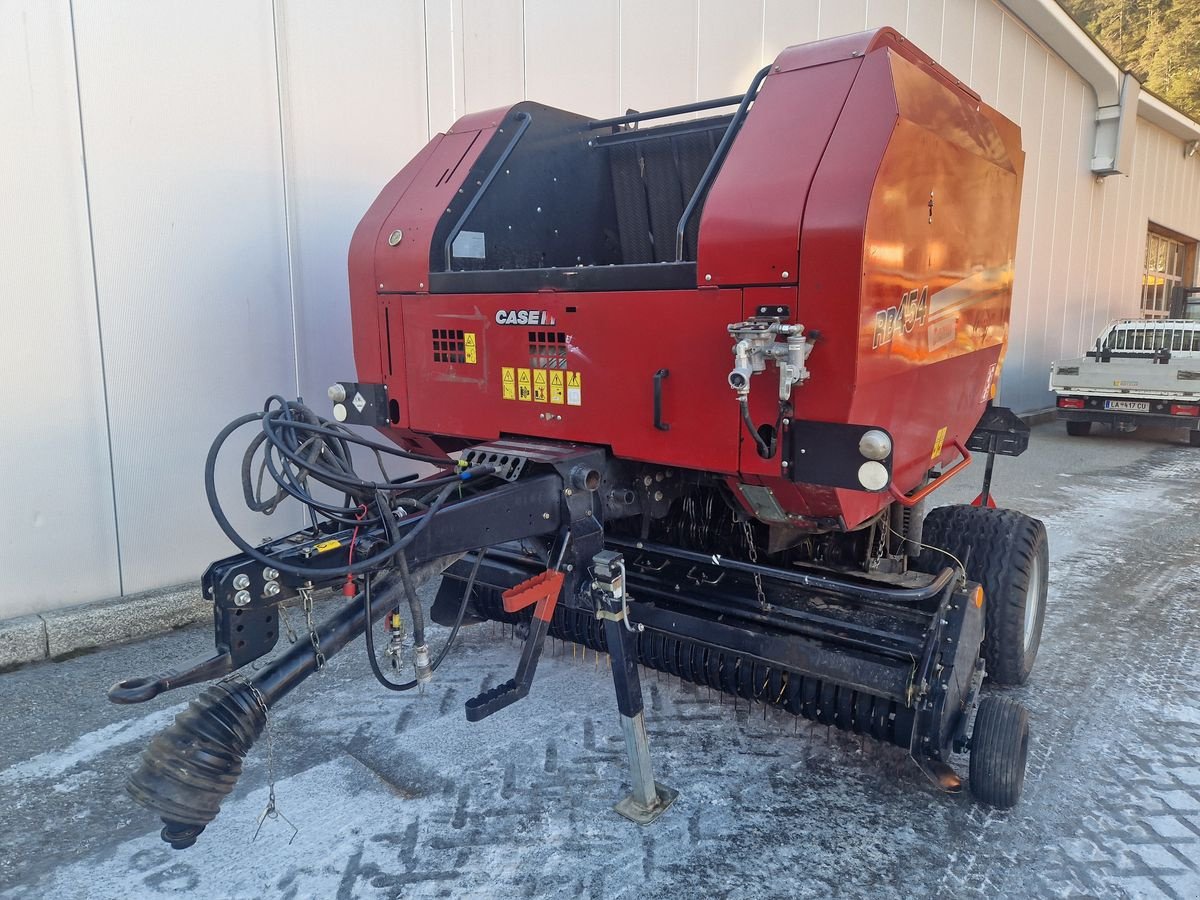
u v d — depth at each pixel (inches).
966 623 99.4
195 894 84.4
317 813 97.9
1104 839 94.9
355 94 174.1
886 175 83.7
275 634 77.2
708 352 92.0
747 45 260.1
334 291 176.1
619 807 97.9
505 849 91.4
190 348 155.6
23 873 87.6
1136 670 141.4
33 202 135.1
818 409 85.3
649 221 148.5
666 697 126.6
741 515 115.1
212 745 72.0
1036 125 435.5
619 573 91.7
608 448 103.6
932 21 335.3
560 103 213.0
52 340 139.3
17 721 118.3
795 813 98.7
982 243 122.5
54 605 144.3
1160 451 386.3
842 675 98.7
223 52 154.2
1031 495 283.1
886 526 119.7
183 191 151.7
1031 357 473.4
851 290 81.1
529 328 108.3
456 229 120.1
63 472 142.7
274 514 170.9
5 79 130.4
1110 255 563.5
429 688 129.3
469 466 95.6
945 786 95.4
